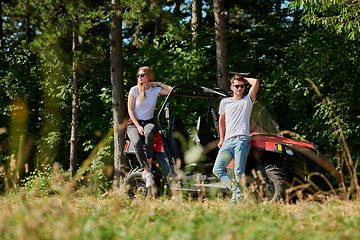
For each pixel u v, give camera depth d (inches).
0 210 412.2
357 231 298.2
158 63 1279.5
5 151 1536.7
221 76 1047.6
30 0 1240.8
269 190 550.0
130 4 1127.0
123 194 436.5
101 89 1360.7
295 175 574.2
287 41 1378.0
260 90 1215.6
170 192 633.6
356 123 1059.9
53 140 1483.8
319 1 838.5
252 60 1374.3
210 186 578.9
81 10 1182.3
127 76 1384.1
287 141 593.0
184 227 282.4
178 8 1689.2
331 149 1073.5
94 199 502.3
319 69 1114.7
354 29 848.3
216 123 671.8
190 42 1333.7
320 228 306.8
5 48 1605.6
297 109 1186.6
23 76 1553.9
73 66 1236.5
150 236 265.0
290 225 298.5
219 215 338.0
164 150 625.6
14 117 1567.4
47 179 997.8
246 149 536.7
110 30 1196.5
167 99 633.0
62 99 1508.4
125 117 1190.9
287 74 1200.2
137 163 689.6
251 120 610.9
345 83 1102.4
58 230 263.7
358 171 1029.2
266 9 1843.0
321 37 1158.3
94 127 1414.9
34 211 322.0
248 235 260.5
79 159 1491.1
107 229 287.1
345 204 421.7
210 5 1823.3
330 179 979.9
